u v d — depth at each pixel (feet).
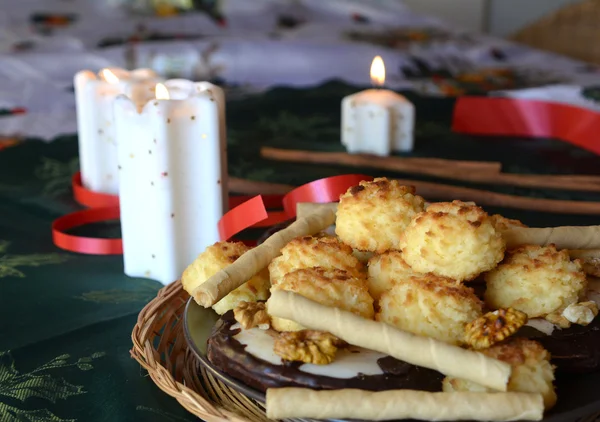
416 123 3.35
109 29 4.65
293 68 4.18
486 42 4.74
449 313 1.58
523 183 2.63
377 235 1.75
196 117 2.02
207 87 2.11
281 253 1.78
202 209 2.08
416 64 4.25
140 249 2.12
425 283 1.60
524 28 5.99
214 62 4.13
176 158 2.03
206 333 1.71
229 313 1.69
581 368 1.56
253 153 2.97
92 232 2.37
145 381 1.74
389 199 1.77
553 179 2.62
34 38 4.36
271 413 1.46
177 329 1.83
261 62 4.17
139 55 4.07
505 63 4.43
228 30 4.83
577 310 1.63
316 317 1.54
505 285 1.68
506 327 1.54
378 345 1.52
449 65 4.31
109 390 1.71
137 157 2.04
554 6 6.57
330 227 1.97
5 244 2.31
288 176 2.70
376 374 1.52
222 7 5.09
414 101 3.62
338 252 1.73
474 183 2.65
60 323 1.93
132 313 1.98
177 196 2.05
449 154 2.95
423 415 1.44
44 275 2.15
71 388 1.71
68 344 1.85
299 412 1.46
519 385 1.47
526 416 1.43
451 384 1.49
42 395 1.69
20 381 1.73
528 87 3.87
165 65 4.08
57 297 2.04
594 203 2.42
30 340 1.86
